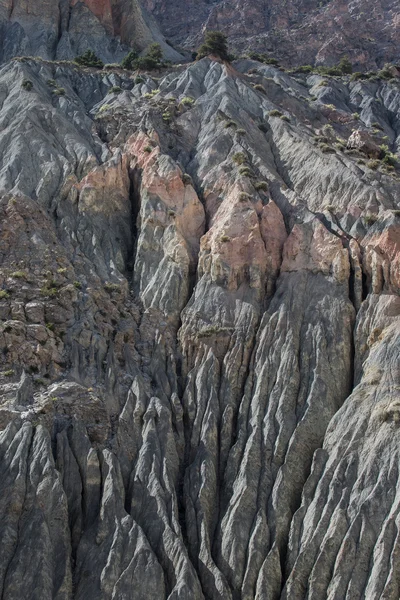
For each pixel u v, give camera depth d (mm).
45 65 176500
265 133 157000
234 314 118938
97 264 127375
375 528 95562
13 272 118062
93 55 187750
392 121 192625
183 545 94062
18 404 103312
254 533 97312
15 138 145250
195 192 134375
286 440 105250
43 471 96625
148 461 101375
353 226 127062
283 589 94250
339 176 137625
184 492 102438
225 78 169625
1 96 160500
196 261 127438
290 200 133250
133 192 140250
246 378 112500
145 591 90250
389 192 136125
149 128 149750
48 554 91750
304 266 122250
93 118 160000
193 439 107688
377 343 112250
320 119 175875
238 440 106438
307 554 95500
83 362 111188
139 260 128750
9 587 89125
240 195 128875
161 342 116688
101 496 98188
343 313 115938
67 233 129500
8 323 110188
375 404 105438
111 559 92062
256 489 101562
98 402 106250
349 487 99625
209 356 114000
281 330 114875
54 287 117938
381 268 118125
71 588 91125
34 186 136875
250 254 123188
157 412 106312
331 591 92562
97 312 117688
